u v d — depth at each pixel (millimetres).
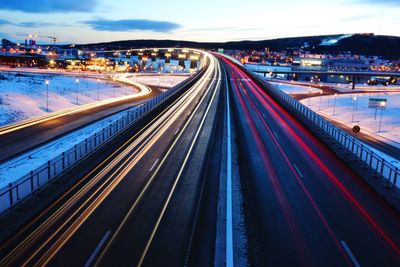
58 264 14625
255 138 39781
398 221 19438
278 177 26531
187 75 192000
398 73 195875
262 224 18797
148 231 17750
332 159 31781
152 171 27625
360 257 15688
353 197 22828
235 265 15039
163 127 45906
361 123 68312
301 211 20500
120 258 15211
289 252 16062
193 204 21406
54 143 38344
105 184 24375
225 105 66438
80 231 17500
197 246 16484
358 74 191875
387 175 28172
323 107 96625
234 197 22672
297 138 40281
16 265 14516
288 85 165375
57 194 21875
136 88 125250
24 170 28219
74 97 87875
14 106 60188
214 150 34812
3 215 18469
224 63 187625
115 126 39844
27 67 182250
